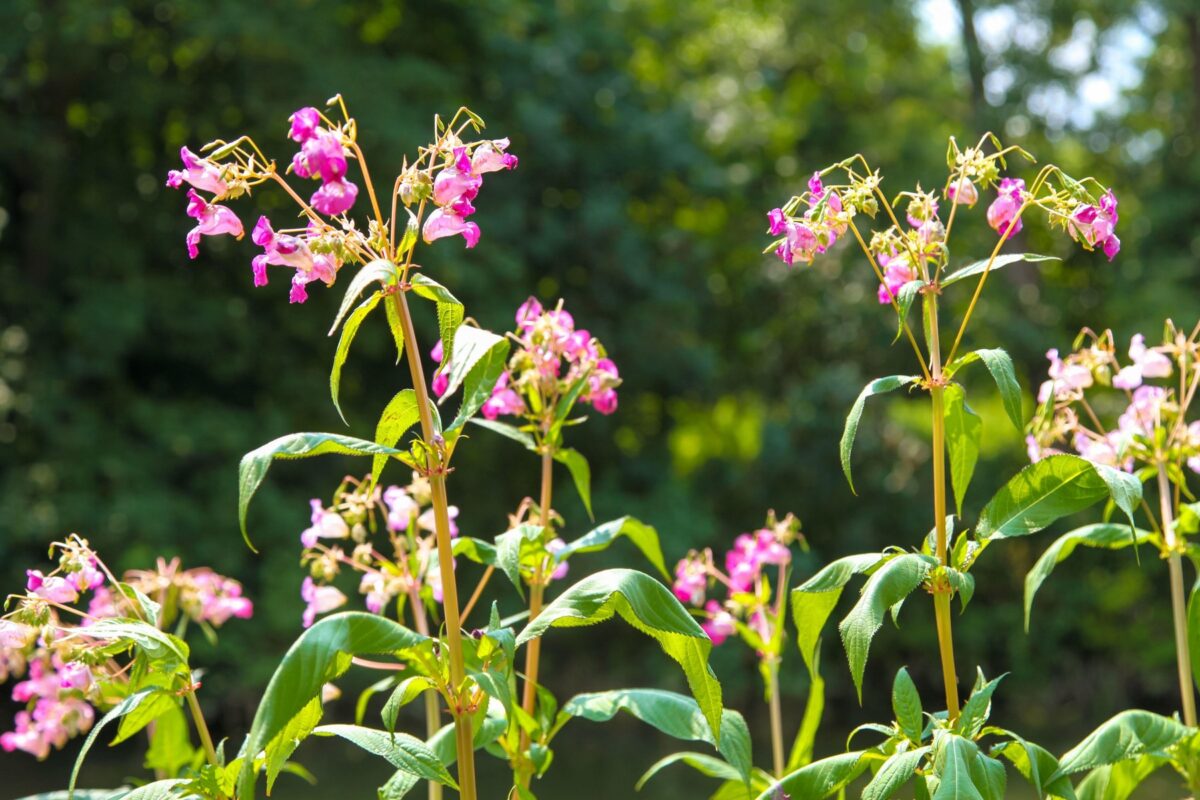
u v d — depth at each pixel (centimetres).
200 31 1491
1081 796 321
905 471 1975
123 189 1716
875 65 2259
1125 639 1859
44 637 275
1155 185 2012
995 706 1892
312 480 1670
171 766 329
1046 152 2097
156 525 1488
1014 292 1995
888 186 1998
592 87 1892
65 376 1619
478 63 1830
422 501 353
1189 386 370
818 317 2083
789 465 1923
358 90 1556
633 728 1678
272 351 1709
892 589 240
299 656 220
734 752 289
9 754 1396
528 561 320
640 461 1861
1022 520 255
